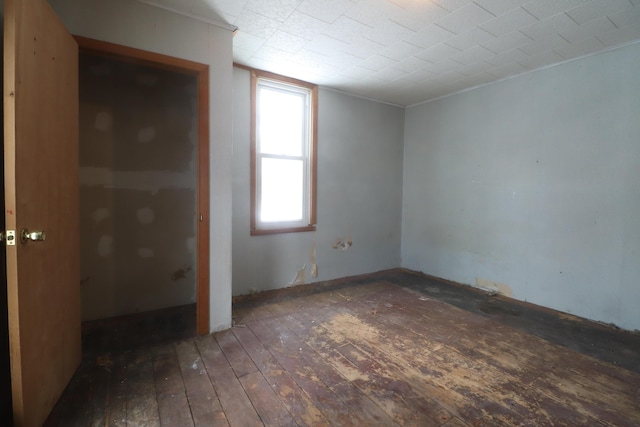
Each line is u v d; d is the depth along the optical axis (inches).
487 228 143.2
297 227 145.0
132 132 110.3
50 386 62.1
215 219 97.3
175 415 62.1
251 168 129.3
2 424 59.2
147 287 115.2
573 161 115.8
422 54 113.2
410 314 116.2
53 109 63.7
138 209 112.3
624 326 105.1
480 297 135.7
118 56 82.9
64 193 69.4
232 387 71.4
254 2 83.2
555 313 118.8
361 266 169.0
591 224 112.0
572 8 83.7
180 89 117.7
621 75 104.0
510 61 118.3
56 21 64.7
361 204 166.4
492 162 140.5
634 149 102.0
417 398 68.3
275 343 92.6
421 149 172.4
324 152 151.4
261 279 136.3
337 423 60.6
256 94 129.2
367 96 162.4
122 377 74.5
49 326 61.9
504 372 79.0
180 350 87.8
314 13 87.9
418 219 175.0
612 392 71.6
